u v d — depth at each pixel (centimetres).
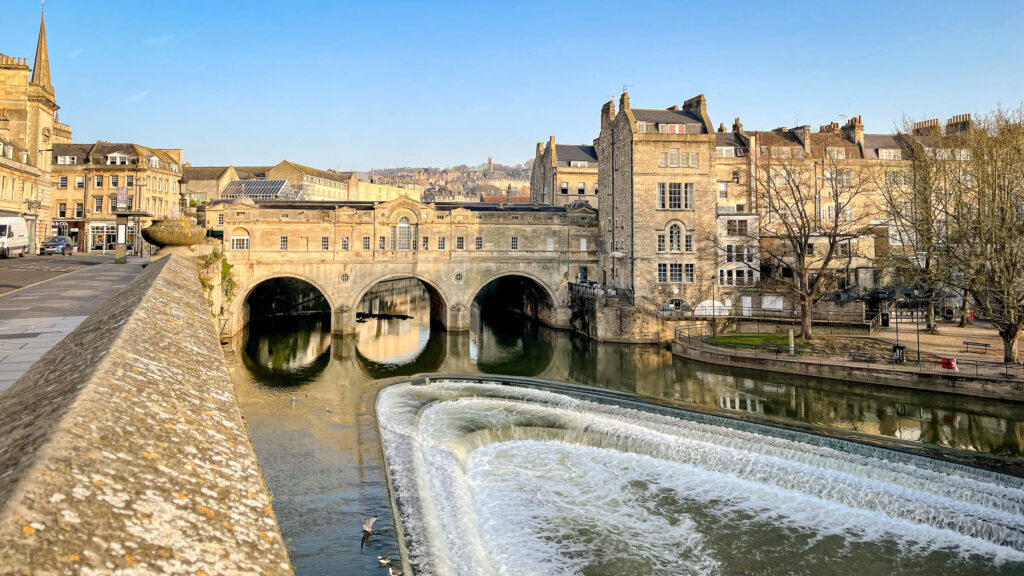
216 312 5081
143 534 361
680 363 5125
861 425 3394
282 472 2345
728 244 6391
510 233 6906
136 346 723
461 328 6694
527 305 8825
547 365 5212
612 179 6850
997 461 2458
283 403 3447
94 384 531
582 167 9050
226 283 5731
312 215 6338
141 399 563
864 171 6656
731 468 2584
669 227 6356
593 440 2884
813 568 1928
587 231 7206
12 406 588
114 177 7881
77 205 7988
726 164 7425
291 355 5528
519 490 2395
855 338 5262
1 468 387
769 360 4509
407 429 2878
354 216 6444
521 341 6556
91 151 8100
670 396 4041
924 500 2241
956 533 2097
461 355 5684
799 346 4956
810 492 2398
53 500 337
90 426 450
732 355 4741
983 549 2019
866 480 2406
